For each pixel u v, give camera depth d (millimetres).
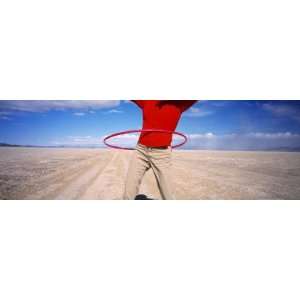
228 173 6008
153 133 4066
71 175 5895
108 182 5688
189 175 6000
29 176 5809
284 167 5902
